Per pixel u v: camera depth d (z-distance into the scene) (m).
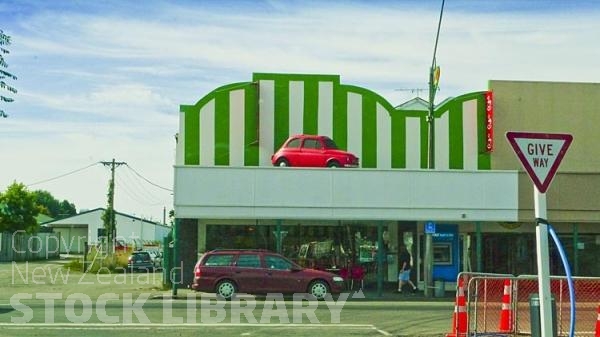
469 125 34.03
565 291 20.17
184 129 33.09
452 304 26.33
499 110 34.12
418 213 29.97
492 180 30.41
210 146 33.12
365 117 33.69
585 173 32.00
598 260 33.19
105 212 74.62
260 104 33.41
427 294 29.31
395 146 33.69
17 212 67.94
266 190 29.72
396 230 32.06
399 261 31.95
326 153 31.30
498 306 18.23
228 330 17.30
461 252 32.50
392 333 17.30
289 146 31.67
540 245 10.23
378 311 22.92
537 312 11.41
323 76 33.66
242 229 31.23
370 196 29.92
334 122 33.56
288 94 33.53
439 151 33.81
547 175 10.23
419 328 18.38
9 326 17.39
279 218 29.72
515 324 16.23
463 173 30.25
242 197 29.64
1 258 64.19
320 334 16.86
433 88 28.89
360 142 33.59
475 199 30.25
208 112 33.25
